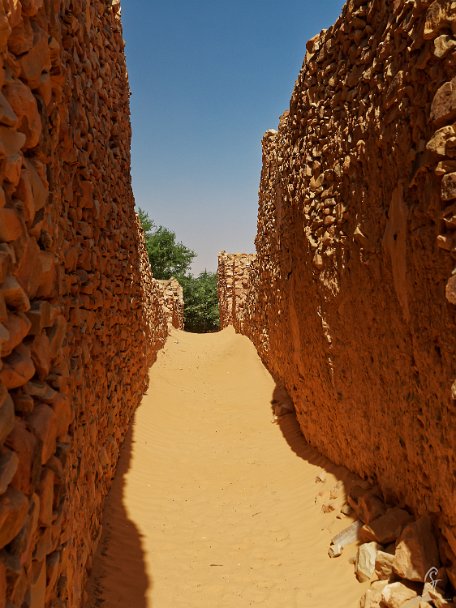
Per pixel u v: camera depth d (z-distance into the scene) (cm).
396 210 399
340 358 559
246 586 436
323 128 602
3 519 157
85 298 421
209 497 643
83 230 427
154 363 1444
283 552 492
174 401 1118
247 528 555
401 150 385
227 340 2053
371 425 479
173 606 405
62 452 244
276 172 1048
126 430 776
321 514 538
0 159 171
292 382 841
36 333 210
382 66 428
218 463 771
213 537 535
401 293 393
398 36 389
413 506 396
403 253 386
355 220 498
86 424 399
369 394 480
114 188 654
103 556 452
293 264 777
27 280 204
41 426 203
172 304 2592
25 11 203
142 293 1060
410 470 397
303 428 773
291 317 812
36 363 213
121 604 391
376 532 413
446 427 325
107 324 564
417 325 365
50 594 230
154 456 762
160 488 659
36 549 203
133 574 443
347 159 515
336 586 412
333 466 618
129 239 824
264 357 1362
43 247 236
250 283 1739
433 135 326
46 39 229
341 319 548
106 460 531
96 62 518
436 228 332
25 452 183
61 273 286
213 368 1535
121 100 739
